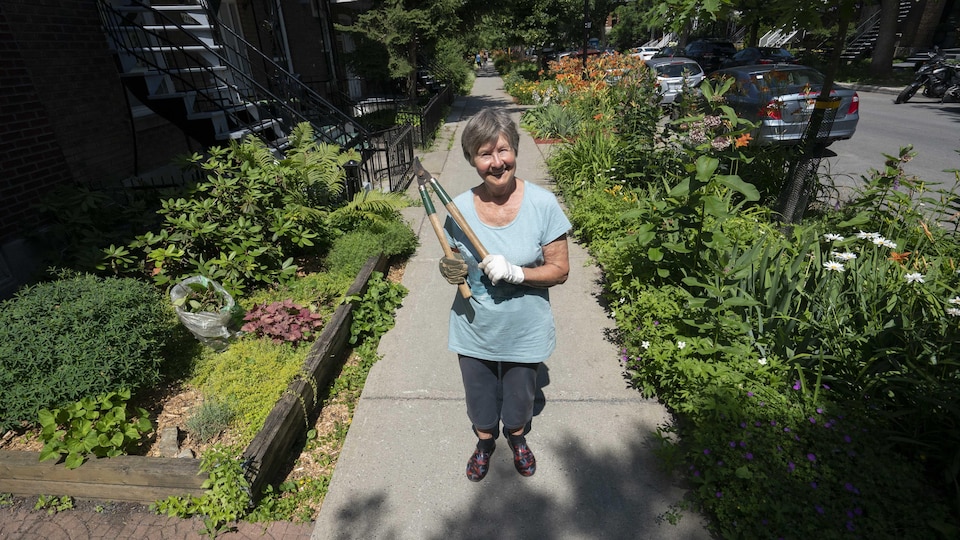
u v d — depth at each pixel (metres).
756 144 5.96
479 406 2.25
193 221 3.89
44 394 2.54
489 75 39.91
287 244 4.56
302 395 2.82
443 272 1.95
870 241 3.25
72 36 5.52
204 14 6.78
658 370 2.84
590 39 41.56
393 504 2.34
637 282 3.48
